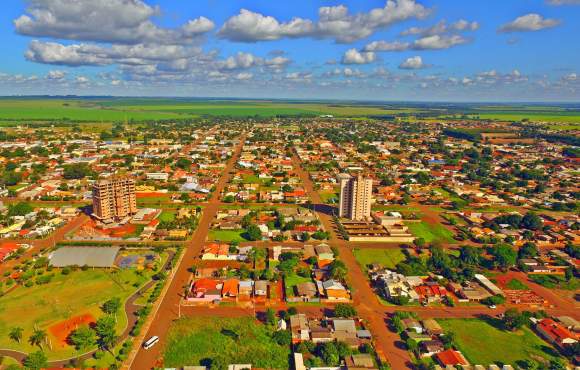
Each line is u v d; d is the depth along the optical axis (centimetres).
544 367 15512
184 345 16475
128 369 15075
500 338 17562
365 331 17362
